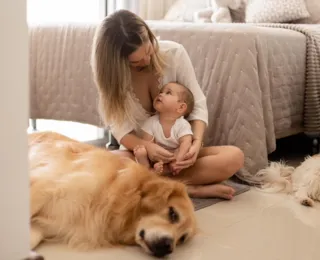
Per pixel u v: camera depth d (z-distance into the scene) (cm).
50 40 263
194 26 220
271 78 217
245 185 201
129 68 175
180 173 184
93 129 320
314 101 244
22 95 79
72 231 132
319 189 185
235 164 182
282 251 139
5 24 75
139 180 139
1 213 79
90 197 132
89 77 250
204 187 183
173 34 221
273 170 198
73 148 151
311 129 247
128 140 184
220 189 182
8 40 76
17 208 81
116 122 184
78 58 253
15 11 76
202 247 139
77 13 324
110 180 136
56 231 132
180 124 181
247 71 198
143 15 383
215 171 181
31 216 132
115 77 172
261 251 138
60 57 260
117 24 169
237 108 200
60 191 131
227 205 177
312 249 141
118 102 178
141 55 170
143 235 131
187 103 184
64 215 130
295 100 240
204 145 210
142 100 191
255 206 178
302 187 190
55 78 262
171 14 374
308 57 243
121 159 147
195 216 159
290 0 312
